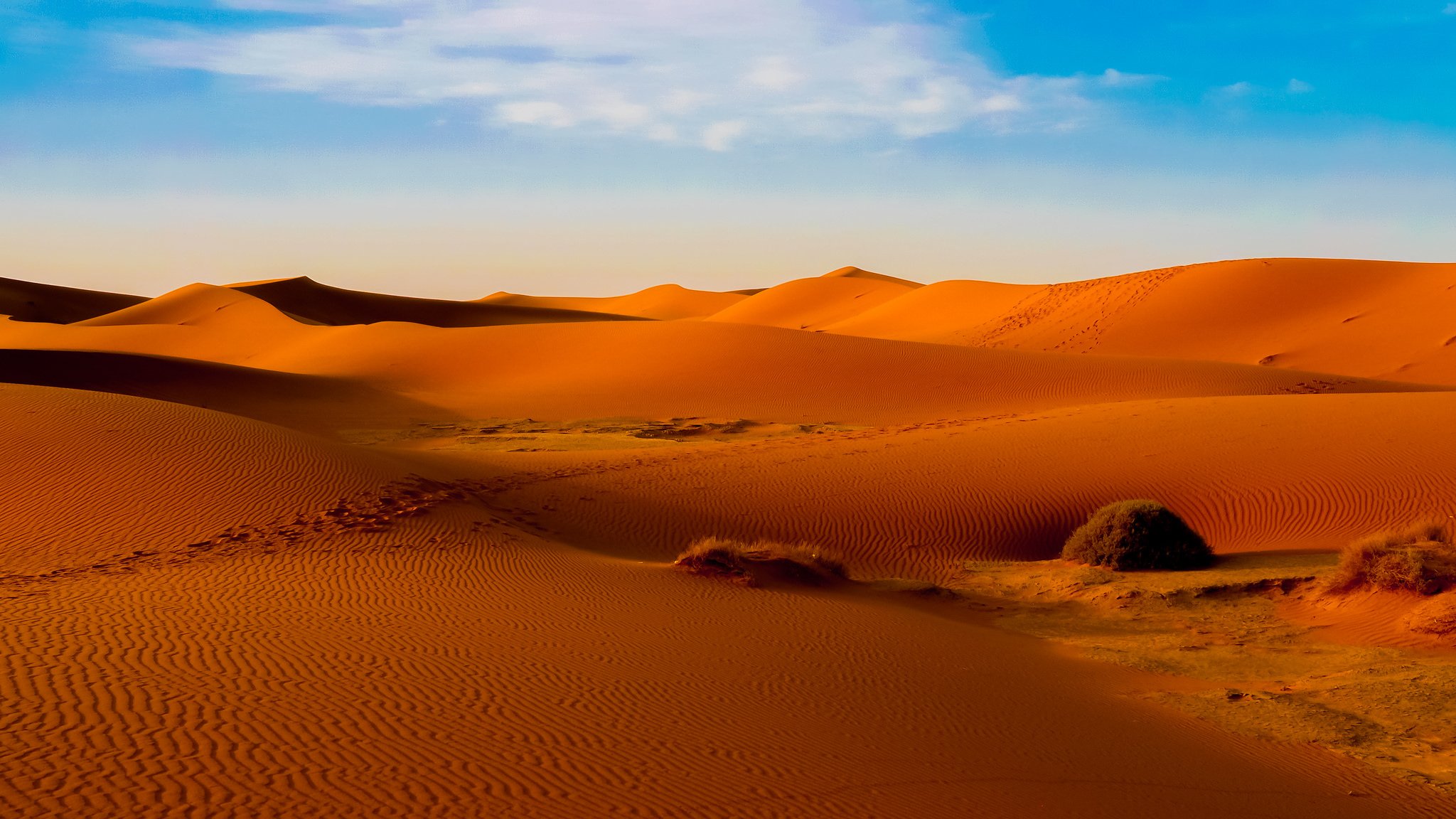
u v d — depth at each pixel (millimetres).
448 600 13094
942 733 9016
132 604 11695
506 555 16766
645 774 7070
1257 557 19344
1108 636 14859
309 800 6043
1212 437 26906
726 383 53000
